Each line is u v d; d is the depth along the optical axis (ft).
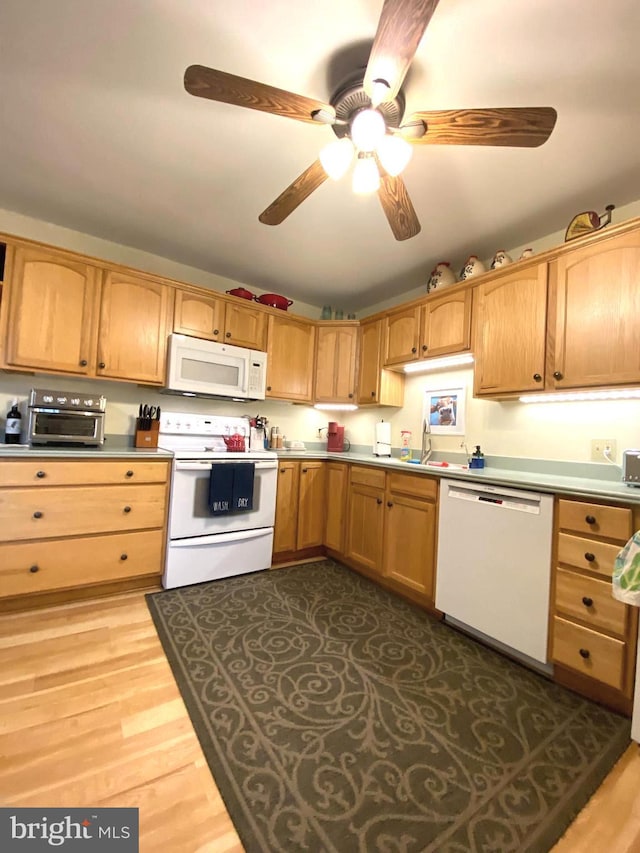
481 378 7.42
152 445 8.93
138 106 4.99
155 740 4.01
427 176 5.98
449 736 4.25
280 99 3.87
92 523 6.98
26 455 6.37
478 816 3.34
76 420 7.57
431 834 3.17
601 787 3.67
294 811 3.32
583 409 6.84
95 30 4.01
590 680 5.02
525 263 6.80
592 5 3.54
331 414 12.85
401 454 10.27
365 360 10.70
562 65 4.16
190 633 6.16
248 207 7.23
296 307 12.19
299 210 7.16
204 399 10.37
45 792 3.38
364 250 8.64
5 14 3.87
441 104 4.73
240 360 9.65
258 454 9.09
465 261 8.79
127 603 7.09
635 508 4.63
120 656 5.46
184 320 8.88
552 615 5.32
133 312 8.25
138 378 8.30
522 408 7.75
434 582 7.07
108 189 6.85
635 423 6.23
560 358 6.25
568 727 4.46
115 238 8.63
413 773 3.75
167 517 7.86
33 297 7.17
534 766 3.88
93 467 7.00
